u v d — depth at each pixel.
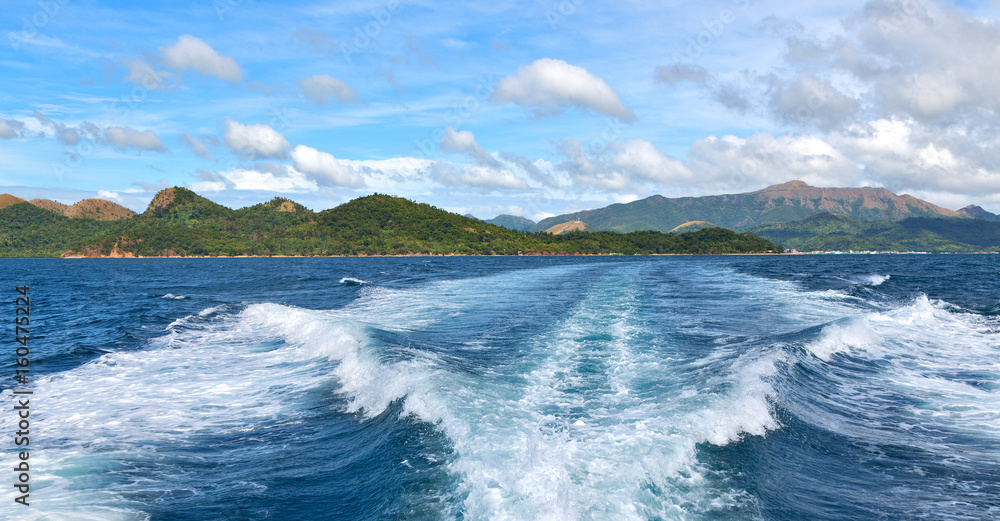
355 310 22.97
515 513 5.18
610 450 6.60
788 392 9.48
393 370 10.51
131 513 6.00
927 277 41.88
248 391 10.77
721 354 12.53
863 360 12.55
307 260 158.75
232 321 20.39
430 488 5.98
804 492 6.20
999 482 6.54
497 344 14.45
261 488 6.61
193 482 6.80
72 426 8.80
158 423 8.94
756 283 35.94
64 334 18.55
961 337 15.27
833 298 24.83
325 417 9.12
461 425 7.52
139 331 18.50
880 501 6.07
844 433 8.03
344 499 6.26
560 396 9.23
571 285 36.34
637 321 18.19
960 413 8.96
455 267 78.69
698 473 6.30
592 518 5.08
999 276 43.50
